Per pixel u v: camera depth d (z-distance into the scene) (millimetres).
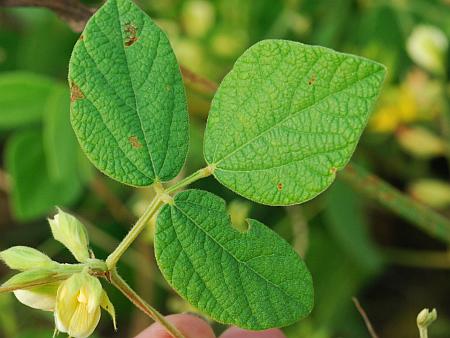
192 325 284
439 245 526
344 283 481
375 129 473
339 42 476
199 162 463
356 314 485
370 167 496
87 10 289
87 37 190
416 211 383
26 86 416
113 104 190
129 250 483
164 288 491
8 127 486
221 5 495
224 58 491
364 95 180
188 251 190
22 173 433
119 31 191
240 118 189
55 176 428
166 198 192
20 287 181
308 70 183
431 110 465
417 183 466
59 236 197
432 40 426
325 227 489
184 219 191
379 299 531
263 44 185
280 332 304
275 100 186
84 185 482
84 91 189
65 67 503
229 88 189
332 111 182
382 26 469
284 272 193
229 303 190
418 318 231
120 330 512
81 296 179
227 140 190
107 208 505
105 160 191
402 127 468
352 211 457
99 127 190
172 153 193
